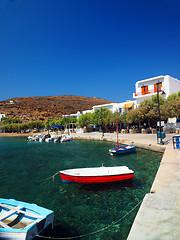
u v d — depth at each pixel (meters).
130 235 3.72
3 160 21.05
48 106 129.25
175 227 3.97
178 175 7.68
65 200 9.15
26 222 6.19
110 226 6.70
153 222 4.21
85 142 34.41
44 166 16.81
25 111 114.12
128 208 7.94
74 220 7.24
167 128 31.61
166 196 5.66
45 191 10.52
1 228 5.40
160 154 17.59
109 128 48.25
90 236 6.19
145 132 34.94
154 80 37.12
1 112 108.50
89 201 8.88
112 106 47.25
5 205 6.68
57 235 6.22
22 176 13.88
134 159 16.70
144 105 33.44
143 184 10.55
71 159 19.14
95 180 10.56
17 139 56.03
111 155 19.42
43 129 81.19
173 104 28.00
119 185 10.56
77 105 142.38
